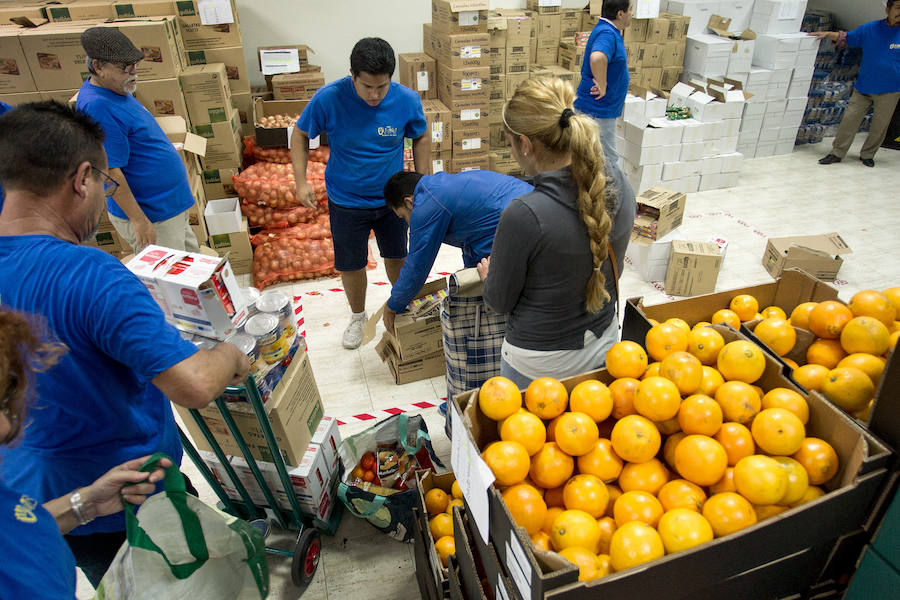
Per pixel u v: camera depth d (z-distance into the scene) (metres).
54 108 1.17
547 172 1.28
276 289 3.62
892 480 0.95
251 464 1.79
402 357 2.69
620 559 0.92
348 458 2.11
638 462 1.10
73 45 3.18
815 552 1.03
